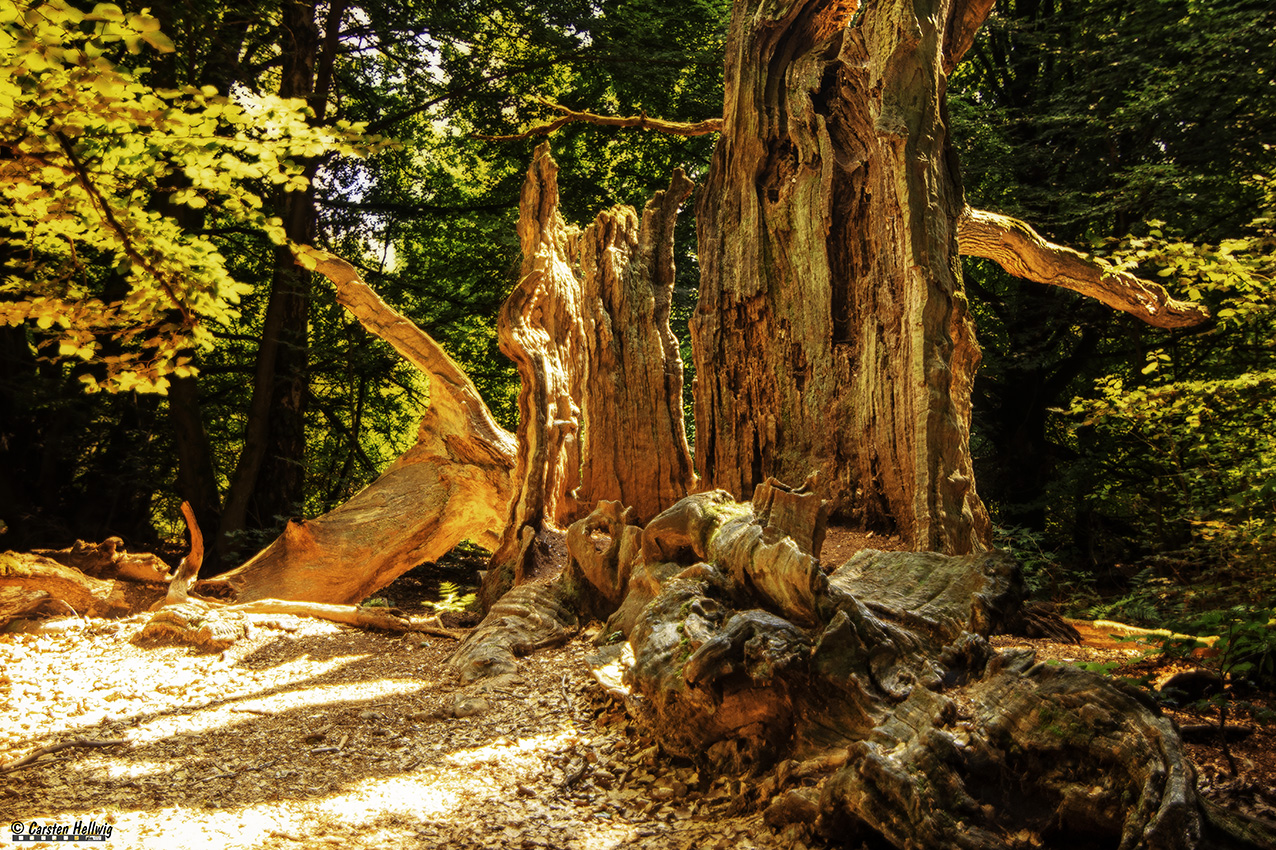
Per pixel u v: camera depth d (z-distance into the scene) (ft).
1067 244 54.39
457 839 13.91
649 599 22.79
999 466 58.13
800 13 32.78
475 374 68.08
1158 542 39.50
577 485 35.17
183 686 24.76
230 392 67.56
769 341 31.53
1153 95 46.24
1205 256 32.07
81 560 34.55
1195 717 14.70
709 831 13.92
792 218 31.40
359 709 21.93
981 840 11.04
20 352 49.83
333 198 63.52
